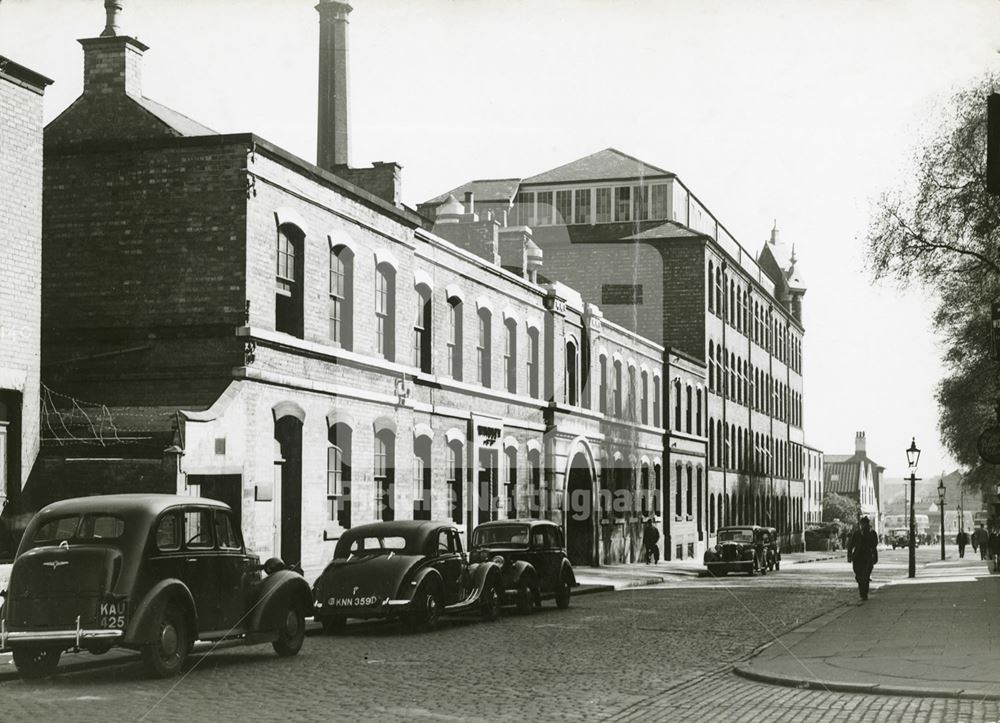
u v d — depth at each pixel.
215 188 23.14
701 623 21.41
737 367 66.50
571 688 12.74
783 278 88.06
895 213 26.08
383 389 28.17
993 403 34.09
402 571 18.80
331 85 37.25
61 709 10.98
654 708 11.27
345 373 26.47
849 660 14.80
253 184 23.20
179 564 13.46
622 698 11.98
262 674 13.77
